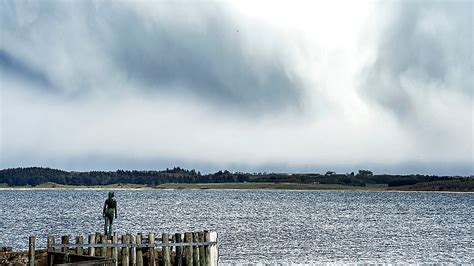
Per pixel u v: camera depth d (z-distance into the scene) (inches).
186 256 1000.9
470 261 2071.9
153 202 7677.2
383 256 2197.3
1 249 1169.4
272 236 2970.0
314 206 6968.5
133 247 976.3
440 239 2925.7
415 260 2087.8
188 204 7145.7
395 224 4052.7
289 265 1893.5
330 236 3014.3
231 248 2397.9
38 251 1080.2
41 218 4333.2
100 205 6584.6
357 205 7455.7
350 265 1927.9
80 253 974.4
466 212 5930.1
